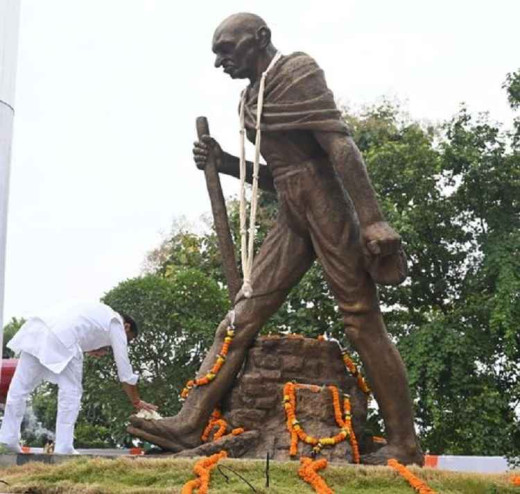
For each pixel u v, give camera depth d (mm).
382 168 14758
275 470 5207
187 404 6555
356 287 6523
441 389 13719
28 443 16016
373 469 5312
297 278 6906
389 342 6551
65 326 7148
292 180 6742
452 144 15414
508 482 5465
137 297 12406
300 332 13445
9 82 6918
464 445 13898
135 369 12305
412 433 6445
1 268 6855
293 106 6578
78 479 5125
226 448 6129
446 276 15445
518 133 15500
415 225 14734
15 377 7203
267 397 6492
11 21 6980
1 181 6828
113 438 13734
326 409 6301
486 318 14328
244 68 6895
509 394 14055
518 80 15508
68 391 7148
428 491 5090
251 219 6746
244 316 6719
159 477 5082
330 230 6586
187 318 12477
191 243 16594
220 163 7270
